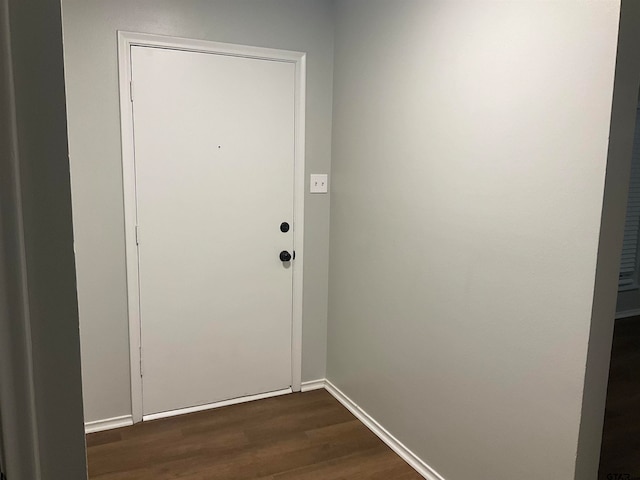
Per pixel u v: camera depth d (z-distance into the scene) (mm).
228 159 2752
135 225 2582
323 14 2885
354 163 2764
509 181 1771
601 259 1500
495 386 1880
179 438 2572
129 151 2520
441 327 2152
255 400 3018
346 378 2965
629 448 2428
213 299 2822
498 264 1837
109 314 2592
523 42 1691
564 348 1600
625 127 1479
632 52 1443
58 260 467
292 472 2305
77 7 2342
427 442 2275
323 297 3137
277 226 2932
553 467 1658
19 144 434
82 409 500
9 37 419
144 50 2494
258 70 2764
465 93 1956
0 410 447
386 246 2516
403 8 2295
